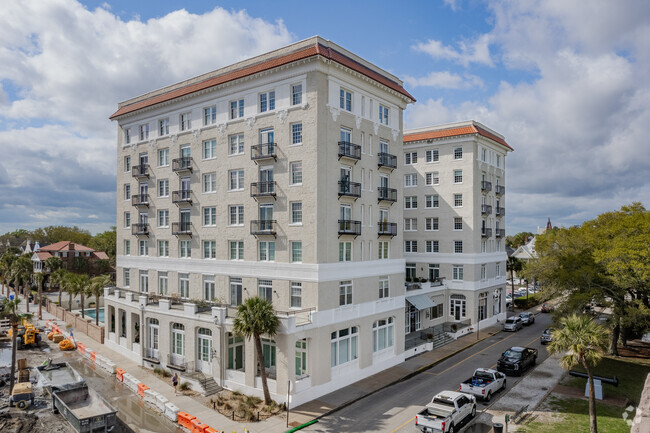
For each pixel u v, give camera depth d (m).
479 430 23.66
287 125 31.11
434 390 30.23
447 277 52.16
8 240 149.75
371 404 27.61
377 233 34.91
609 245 36.31
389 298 35.69
